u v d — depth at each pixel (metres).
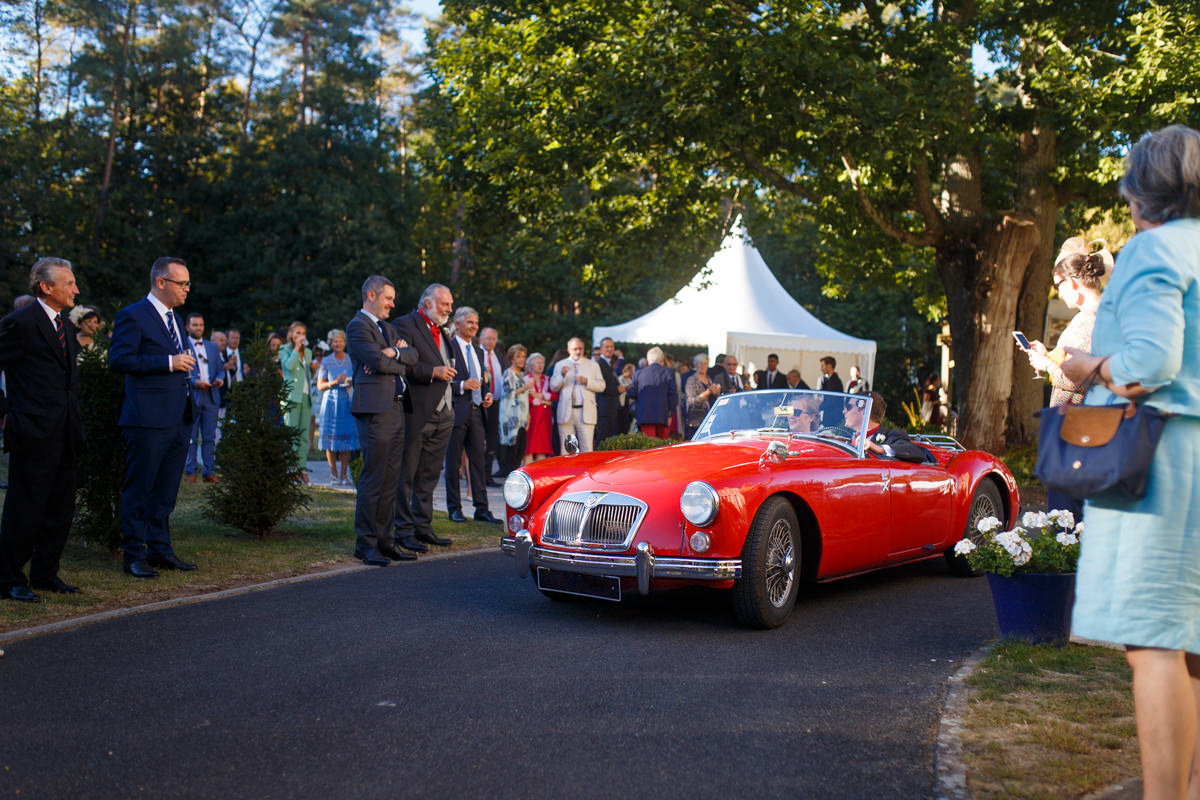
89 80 40.38
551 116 16.06
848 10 15.17
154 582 6.06
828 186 15.70
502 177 17.08
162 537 6.41
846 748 3.35
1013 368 17.23
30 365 5.35
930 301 23.33
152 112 42.88
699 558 4.98
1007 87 14.53
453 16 17.84
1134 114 13.49
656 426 13.33
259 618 5.29
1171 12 13.16
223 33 47.12
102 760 3.18
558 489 5.82
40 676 4.13
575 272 38.78
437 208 42.97
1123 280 2.43
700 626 5.29
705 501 4.94
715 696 3.95
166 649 4.61
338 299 36.66
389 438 7.16
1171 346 2.28
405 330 7.71
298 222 38.44
